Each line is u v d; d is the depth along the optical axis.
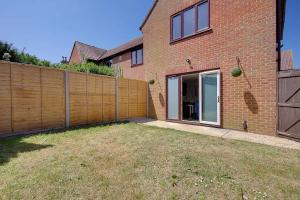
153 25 11.18
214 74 8.10
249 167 3.58
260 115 6.63
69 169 3.44
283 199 2.55
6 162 3.74
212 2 8.15
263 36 6.60
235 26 7.36
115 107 10.37
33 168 3.46
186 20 9.28
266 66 6.51
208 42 8.27
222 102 7.76
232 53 7.42
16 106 6.52
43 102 7.29
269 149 4.75
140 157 4.10
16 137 5.94
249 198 2.56
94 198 2.53
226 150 4.64
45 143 5.23
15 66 6.50
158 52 10.85
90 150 4.59
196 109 10.73
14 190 2.69
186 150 4.62
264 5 6.60
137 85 11.47
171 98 10.16
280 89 6.11
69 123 8.18
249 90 6.93
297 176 3.21
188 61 9.09
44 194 2.61
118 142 5.37
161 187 2.84
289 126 5.80
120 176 3.19
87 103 8.98
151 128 7.70
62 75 7.98
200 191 2.74
